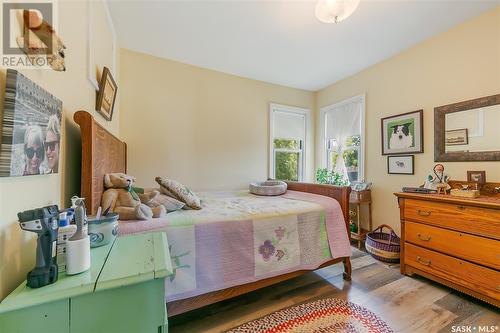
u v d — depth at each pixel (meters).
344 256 1.88
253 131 3.44
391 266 2.23
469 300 1.64
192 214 1.56
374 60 2.84
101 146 1.39
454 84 2.15
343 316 1.47
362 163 3.09
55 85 0.97
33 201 0.78
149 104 2.73
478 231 1.57
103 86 1.63
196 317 1.48
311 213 1.83
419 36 2.31
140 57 2.67
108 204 1.29
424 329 1.35
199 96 3.03
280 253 1.63
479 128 1.97
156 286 0.65
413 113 2.48
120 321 0.61
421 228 1.93
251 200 2.24
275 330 1.35
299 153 3.92
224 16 2.01
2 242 0.61
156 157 2.78
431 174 2.24
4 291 0.62
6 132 0.61
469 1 1.81
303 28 2.18
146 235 1.00
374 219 2.93
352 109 3.30
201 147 3.05
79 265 0.65
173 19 2.05
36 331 0.55
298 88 3.82
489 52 1.92
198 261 1.34
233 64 2.97
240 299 1.68
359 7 1.87
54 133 0.89
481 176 1.94
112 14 1.98
